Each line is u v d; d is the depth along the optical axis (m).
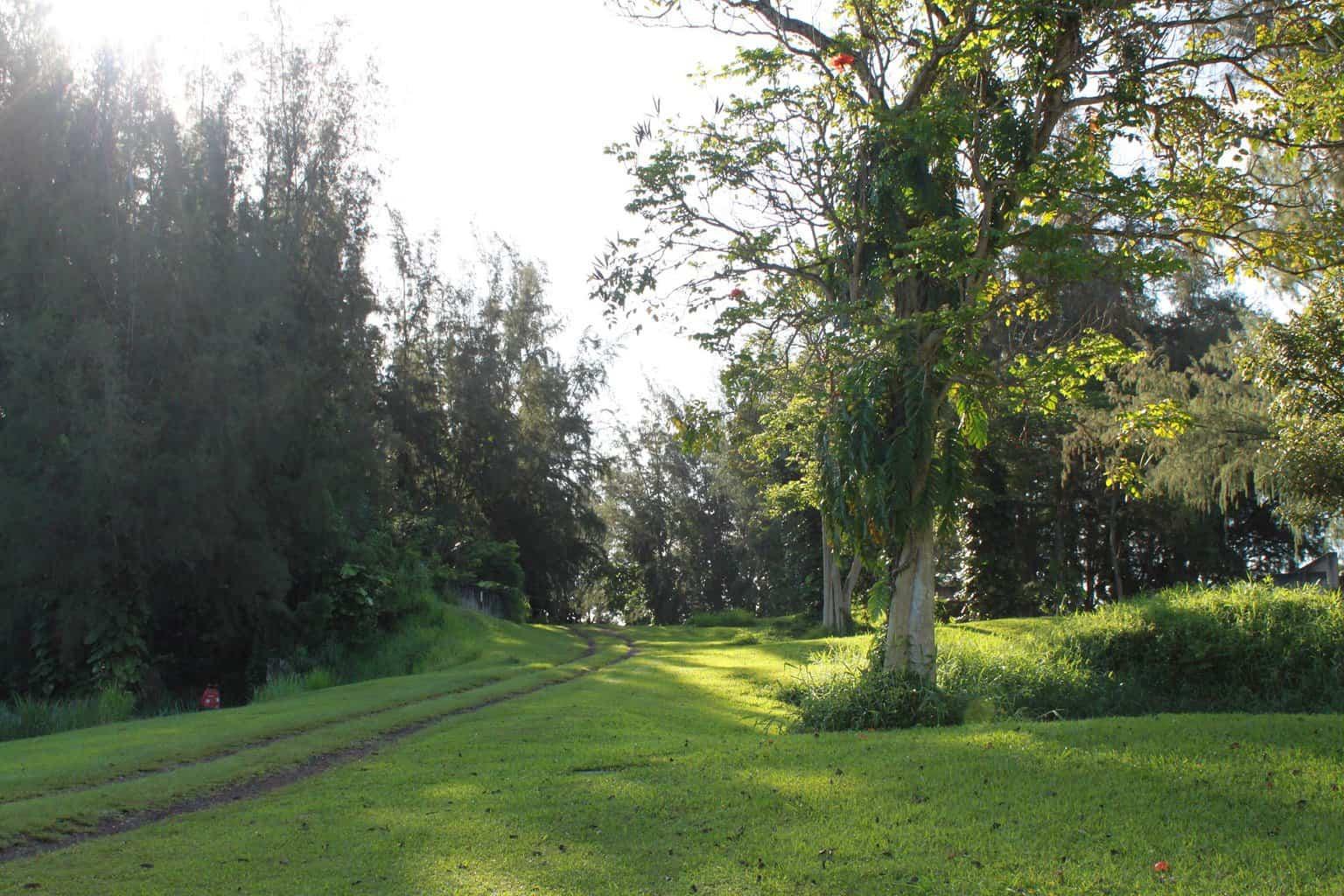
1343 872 5.73
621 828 7.41
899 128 13.52
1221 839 6.43
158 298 23.69
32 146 23.09
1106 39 13.36
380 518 34.38
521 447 50.31
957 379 14.21
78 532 21.64
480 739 11.99
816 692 14.93
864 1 15.12
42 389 21.52
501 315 51.72
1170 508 34.50
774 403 21.95
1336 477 17.00
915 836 6.85
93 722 18.78
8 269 22.38
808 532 42.78
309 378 27.78
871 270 14.80
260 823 7.93
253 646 26.58
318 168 31.70
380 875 6.41
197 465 22.69
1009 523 35.81
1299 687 13.66
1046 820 7.06
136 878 6.46
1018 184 13.17
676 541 68.38
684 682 19.28
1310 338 16.33
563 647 31.20
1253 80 14.20
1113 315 27.30
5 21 23.30
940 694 13.49
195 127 27.56
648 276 15.80
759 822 7.42
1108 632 15.43
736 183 15.49
